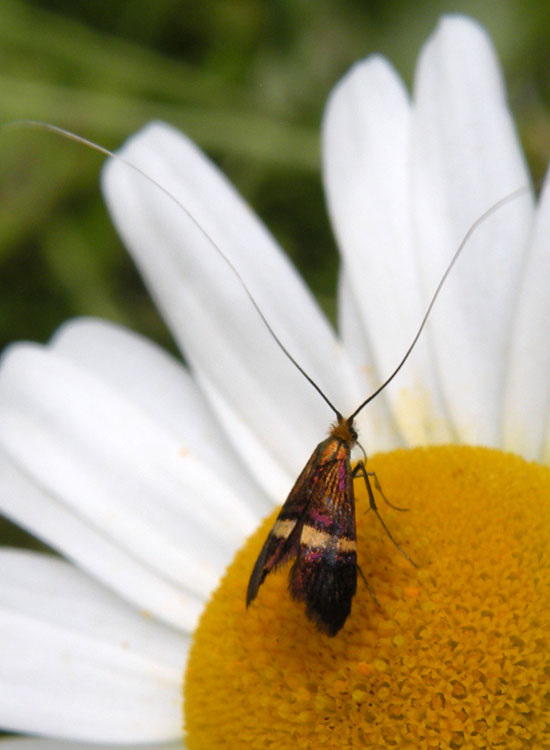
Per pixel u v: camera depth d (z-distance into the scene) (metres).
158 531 0.09
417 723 0.07
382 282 0.08
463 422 0.08
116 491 0.09
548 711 0.07
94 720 0.08
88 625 0.09
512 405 0.08
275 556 0.07
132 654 0.09
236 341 0.09
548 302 0.08
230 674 0.08
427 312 0.08
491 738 0.07
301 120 0.10
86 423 0.09
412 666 0.07
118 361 0.09
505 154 0.08
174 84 0.10
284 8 0.10
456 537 0.07
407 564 0.07
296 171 0.10
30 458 0.09
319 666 0.07
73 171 0.10
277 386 0.09
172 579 0.09
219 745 0.08
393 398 0.08
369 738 0.07
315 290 0.10
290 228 0.10
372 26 0.10
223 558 0.09
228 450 0.09
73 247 0.10
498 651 0.07
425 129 0.08
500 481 0.08
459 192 0.08
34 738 0.08
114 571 0.09
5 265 0.10
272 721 0.08
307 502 0.07
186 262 0.09
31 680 0.08
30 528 0.09
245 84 0.11
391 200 0.09
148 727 0.08
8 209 0.10
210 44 0.11
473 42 0.08
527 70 0.10
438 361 0.08
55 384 0.09
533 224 0.08
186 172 0.09
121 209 0.09
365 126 0.09
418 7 0.10
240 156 0.10
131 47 0.11
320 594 0.07
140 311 0.10
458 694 0.07
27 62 0.10
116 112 0.10
